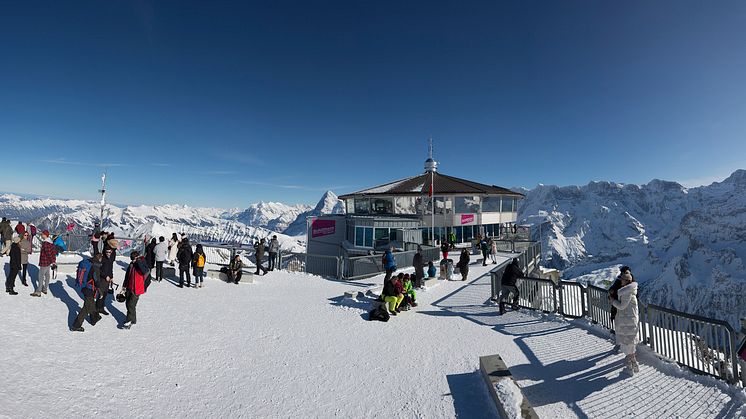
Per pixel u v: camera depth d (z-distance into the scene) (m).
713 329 6.84
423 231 36.41
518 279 13.21
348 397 6.85
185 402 6.51
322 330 10.70
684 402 6.18
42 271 11.42
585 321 10.30
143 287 10.23
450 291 16.33
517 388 6.44
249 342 9.56
